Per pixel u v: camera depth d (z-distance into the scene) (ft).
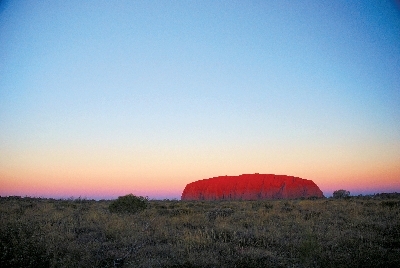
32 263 26.63
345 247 33.78
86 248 31.35
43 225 40.78
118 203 68.39
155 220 52.95
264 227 45.14
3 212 55.77
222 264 27.99
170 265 27.53
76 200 119.96
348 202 91.35
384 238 38.73
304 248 31.14
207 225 49.24
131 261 28.27
